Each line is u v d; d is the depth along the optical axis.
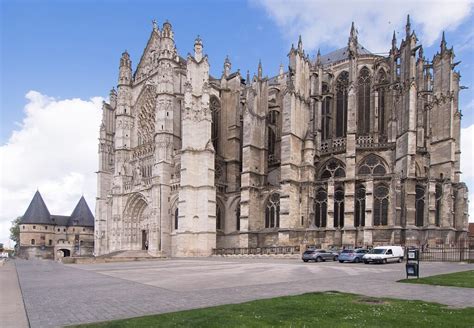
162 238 67.44
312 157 61.53
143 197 74.31
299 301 14.27
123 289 20.02
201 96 67.44
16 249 144.75
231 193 71.31
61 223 130.38
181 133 73.44
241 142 76.25
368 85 65.94
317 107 66.62
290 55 64.19
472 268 31.53
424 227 52.12
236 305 13.63
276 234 62.03
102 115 91.38
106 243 84.25
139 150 79.88
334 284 20.66
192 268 35.44
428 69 66.44
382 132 63.28
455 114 68.06
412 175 53.25
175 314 12.26
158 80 72.06
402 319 11.12
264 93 71.38
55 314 13.34
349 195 55.81
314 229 57.84
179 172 69.81
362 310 12.45
